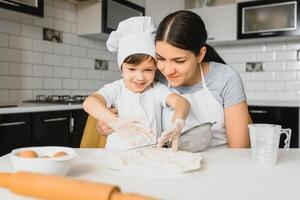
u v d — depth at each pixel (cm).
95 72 306
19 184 47
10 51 230
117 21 288
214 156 86
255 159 78
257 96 321
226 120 118
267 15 283
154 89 115
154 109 112
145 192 55
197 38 99
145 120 101
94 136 124
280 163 79
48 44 259
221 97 119
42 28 253
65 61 274
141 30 107
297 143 254
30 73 246
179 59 98
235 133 114
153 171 67
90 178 64
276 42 309
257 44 318
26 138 191
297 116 255
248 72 324
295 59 301
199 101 118
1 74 225
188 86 121
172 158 75
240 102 117
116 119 95
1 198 52
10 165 74
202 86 120
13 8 198
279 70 309
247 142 114
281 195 54
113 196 42
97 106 100
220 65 124
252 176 66
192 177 64
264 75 316
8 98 230
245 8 291
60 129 215
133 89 112
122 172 67
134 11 307
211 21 311
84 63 294
